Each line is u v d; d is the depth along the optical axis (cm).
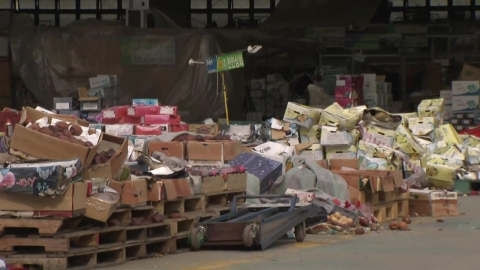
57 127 1669
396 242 1933
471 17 5472
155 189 1748
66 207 1484
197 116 4312
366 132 2981
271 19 4741
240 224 1775
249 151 2466
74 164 1498
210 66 3098
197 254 1752
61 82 4325
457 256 1719
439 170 3120
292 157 2383
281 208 1959
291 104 2991
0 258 1485
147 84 4312
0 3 5391
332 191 2222
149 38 4312
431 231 2145
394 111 4541
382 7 5281
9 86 4350
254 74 4719
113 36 4328
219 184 1992
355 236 2041
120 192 1641
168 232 1761
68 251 1494
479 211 2617
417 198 2516
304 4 4819
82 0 5531
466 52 4778
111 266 1590
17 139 1590
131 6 4547
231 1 5569
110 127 2781
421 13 5462
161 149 2242
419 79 4841
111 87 3809
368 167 2781
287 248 1836
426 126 3322
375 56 4741
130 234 1706
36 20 5512
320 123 2984
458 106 4250
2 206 1505
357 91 4162
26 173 1462
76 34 4347
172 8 5278
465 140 3484
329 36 4653
